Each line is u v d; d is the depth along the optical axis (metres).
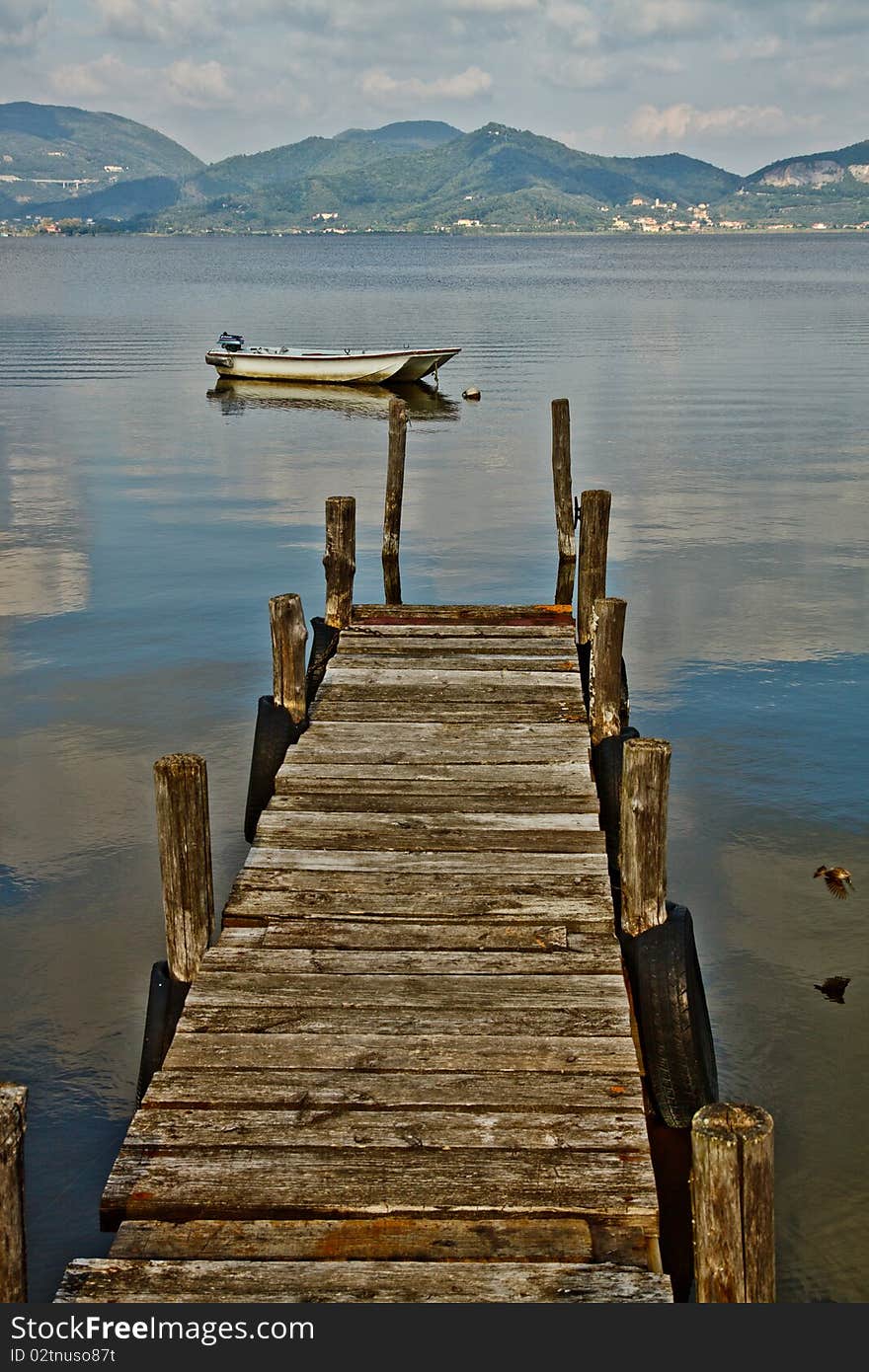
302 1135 5.83
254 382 45.56
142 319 73.56
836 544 21.44
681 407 37.88
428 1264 5.08
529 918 7.85
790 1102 7.45
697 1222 4.27
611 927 7.79
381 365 43.38
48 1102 7.42
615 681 10.80
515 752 10.63
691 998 6.98
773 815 11.30
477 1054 6.45
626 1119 5.95
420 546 21.70
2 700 14.29
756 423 34.56
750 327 67.25
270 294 99.50
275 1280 4.99
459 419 36.66
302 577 19.75
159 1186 5.50
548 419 36.44
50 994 8.56
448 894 8.16
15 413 37.44
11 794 11.80
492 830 9.11
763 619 17.28
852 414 36.12
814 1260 6.18
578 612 15.11
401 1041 6.55
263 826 9.18
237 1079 6.23
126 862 10.52
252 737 13.26
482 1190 5.48
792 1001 8.47
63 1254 6.27
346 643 14.03
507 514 24.16
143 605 18.14
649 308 82.44
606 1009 6.87
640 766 7.13
